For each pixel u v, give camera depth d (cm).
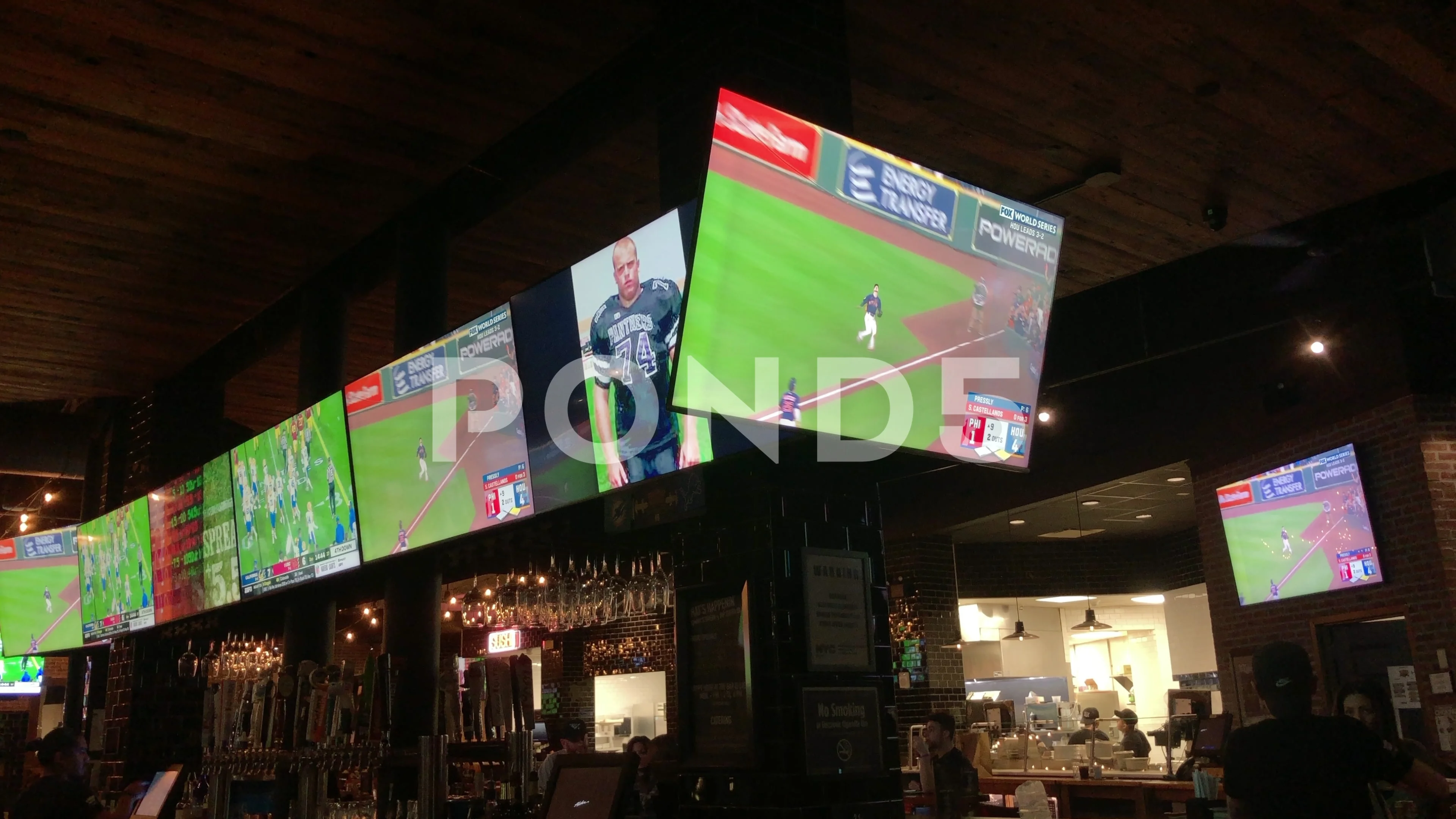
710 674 334
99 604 789
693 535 351
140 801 531
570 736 621
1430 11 416
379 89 462
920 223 326
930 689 1098
